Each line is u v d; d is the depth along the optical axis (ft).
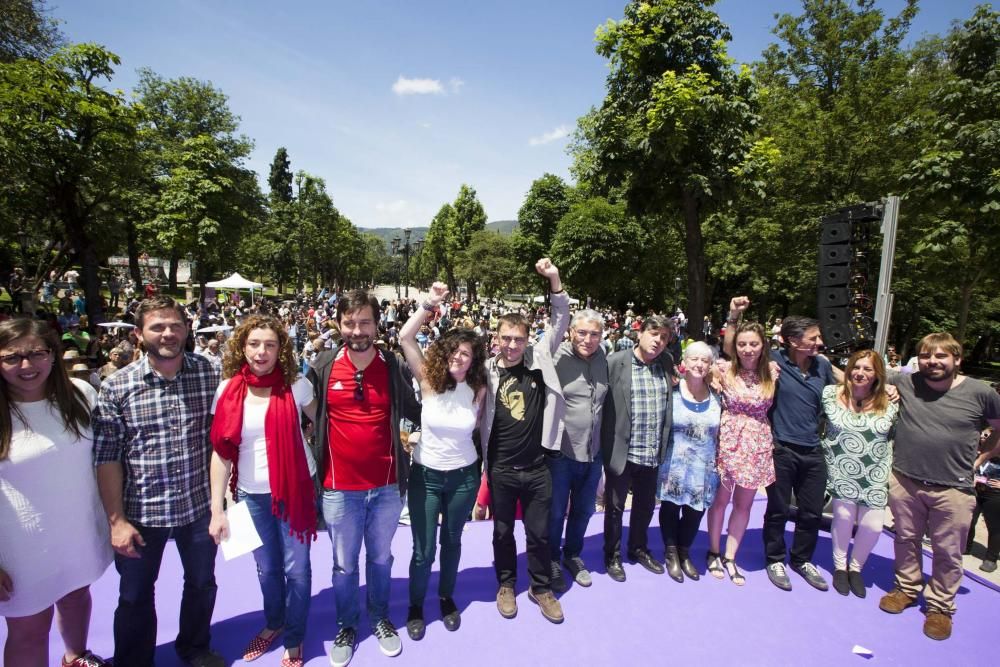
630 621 9.45
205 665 7.82
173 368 7.43
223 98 106.83
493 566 11.21
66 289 62.18
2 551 6.41
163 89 102.01
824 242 15.61
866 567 11.89
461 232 181.68
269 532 7.95
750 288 76.64
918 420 9.91
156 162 88.84
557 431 9.42
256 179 112.06
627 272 93.04
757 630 9.36
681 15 30.37
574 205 99.50
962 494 9.46
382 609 8.69
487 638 8.82
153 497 7.23
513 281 159.22
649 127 28.55
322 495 8.18
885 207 14.47
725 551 11.38
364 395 7.97
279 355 7.75
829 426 10.88
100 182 45.32
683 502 10.57
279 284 162.50
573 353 10.27
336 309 7.95
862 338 15.24
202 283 72.90
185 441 7.47
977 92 26.76
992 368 81.00
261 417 7.61
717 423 10.61
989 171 25.03
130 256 90.99
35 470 6.51
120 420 7.10
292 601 7.90
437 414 8.69
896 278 46.52
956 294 56.80
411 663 8.16
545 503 9.40
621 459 10.36
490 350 24.30
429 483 8.78
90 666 7.77
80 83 45.11
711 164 30.37
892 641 9.25
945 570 9.55
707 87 27.12
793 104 51.80
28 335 6.28
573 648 8.66
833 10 53.01
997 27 28.58
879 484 10.33
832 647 9.00
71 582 6.97
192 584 7.75
